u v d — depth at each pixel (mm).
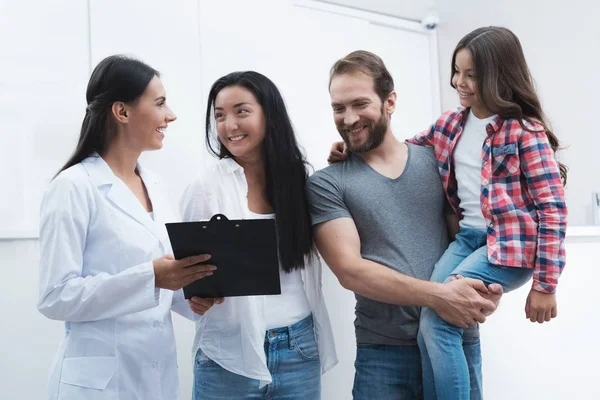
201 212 1581
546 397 2322
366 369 1604
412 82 3143
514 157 1490
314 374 1578
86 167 1349
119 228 1321
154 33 2055
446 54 3170
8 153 1827
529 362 2287
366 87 1564
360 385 1614
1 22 1837
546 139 1492
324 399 1998
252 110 1566
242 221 1181
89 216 1301
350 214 1600
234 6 2234
